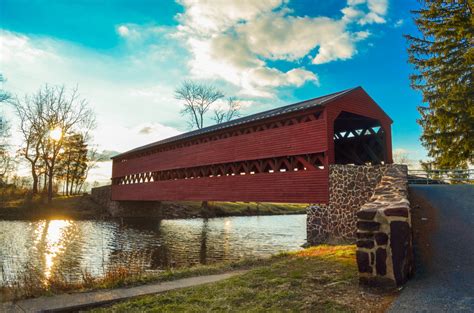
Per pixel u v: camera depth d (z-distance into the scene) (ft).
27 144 119.34
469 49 58.08
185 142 70.64
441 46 64.54
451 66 63.67
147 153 87.76
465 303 11.64
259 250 49.26
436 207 25.76
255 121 51.65
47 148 114.62
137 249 50.78
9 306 15.56
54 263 39.32
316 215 42.57
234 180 55.62
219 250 49.78
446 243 18.45
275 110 61.31
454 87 60.34
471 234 19.27
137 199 90.07
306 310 12.55
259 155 50.93
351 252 24.09
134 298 16.62
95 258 43.06
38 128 116.16
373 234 14.82
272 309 12.94
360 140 57.06
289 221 105.81
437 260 16.47
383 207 15.28
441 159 62.34
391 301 12.66
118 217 101.65
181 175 72.49
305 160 44.78
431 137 62.75
